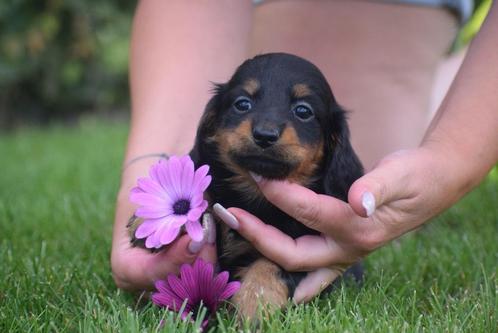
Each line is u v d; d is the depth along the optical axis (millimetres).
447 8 1034
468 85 650
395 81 1029
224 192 638
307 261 604
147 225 575
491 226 948
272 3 1014
